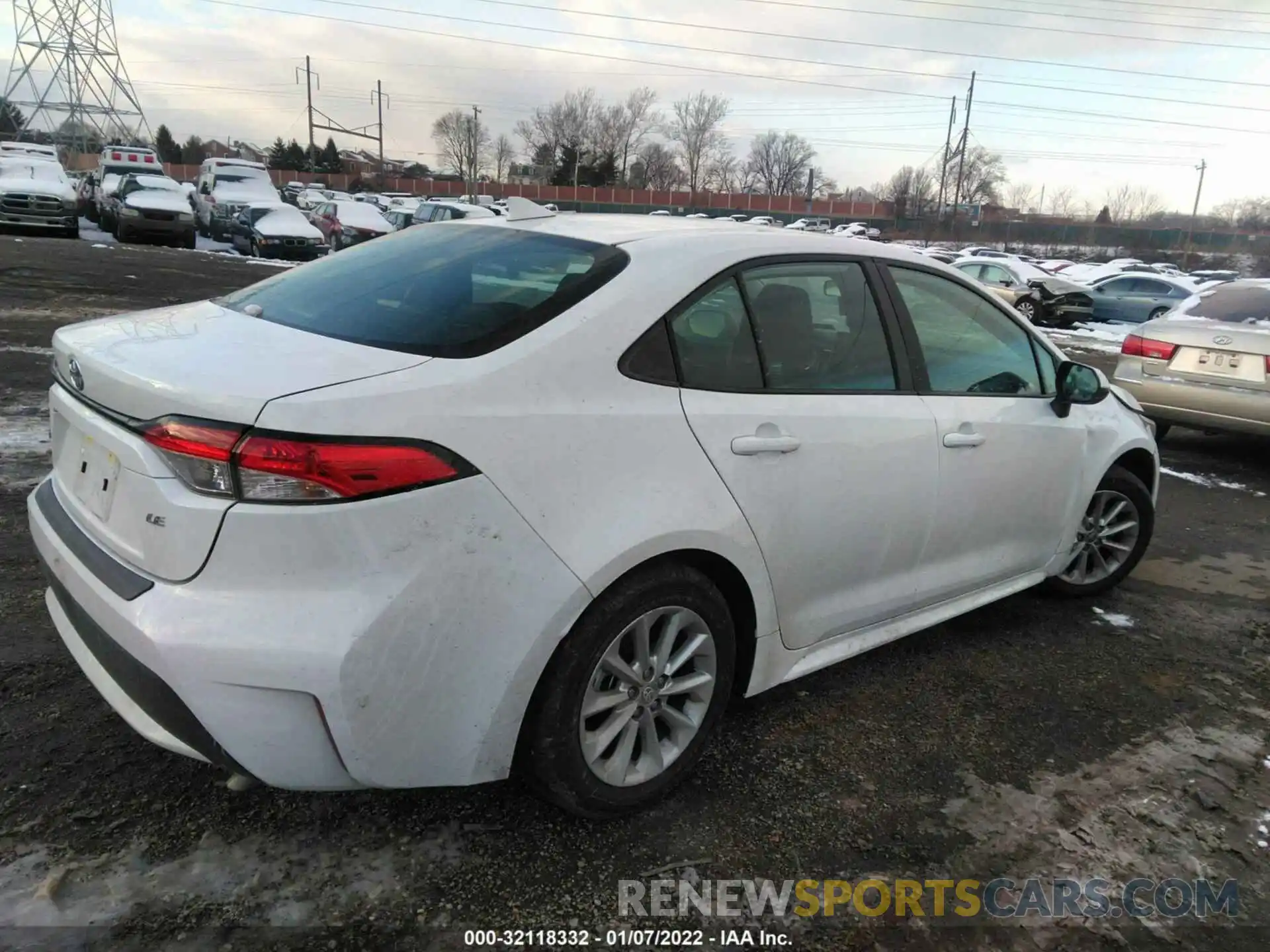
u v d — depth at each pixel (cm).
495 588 211
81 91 6438
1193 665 386
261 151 9300
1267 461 794
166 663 192
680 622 255
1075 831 270
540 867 238
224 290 1349
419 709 207
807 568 287
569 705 231
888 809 273
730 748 299
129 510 209
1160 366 767
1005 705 341
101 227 2562
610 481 230
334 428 194
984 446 343
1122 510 443
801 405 280
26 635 327
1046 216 7756
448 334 231
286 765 201
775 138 8869
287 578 194
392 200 5088
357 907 220
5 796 245
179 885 221
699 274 265
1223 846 267
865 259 320
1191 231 6544
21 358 769
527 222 304
